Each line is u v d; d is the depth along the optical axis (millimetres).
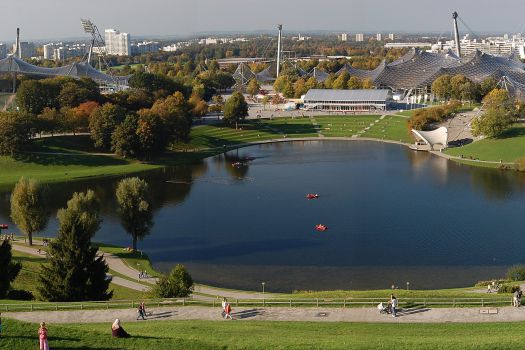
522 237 195500
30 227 185375
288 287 158000
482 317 98125
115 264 169750
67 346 79125
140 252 182750
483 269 169000
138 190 183875
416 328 93000
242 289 156875
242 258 180750
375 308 103125
